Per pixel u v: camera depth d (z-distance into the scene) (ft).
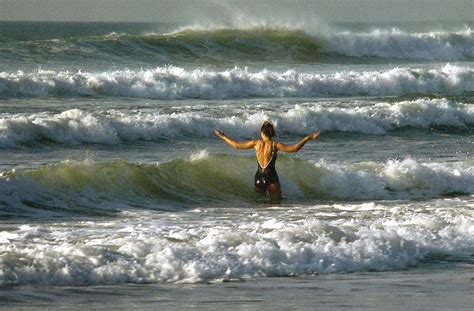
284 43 617.62
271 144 196.13
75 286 114.32
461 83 452.76
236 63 569.23
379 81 439.22
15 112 311.68
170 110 332.60
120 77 380.78
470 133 338.13
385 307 106.52
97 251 125.08
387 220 160.35
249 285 117.91
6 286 112.06
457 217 160.86
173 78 391.04
